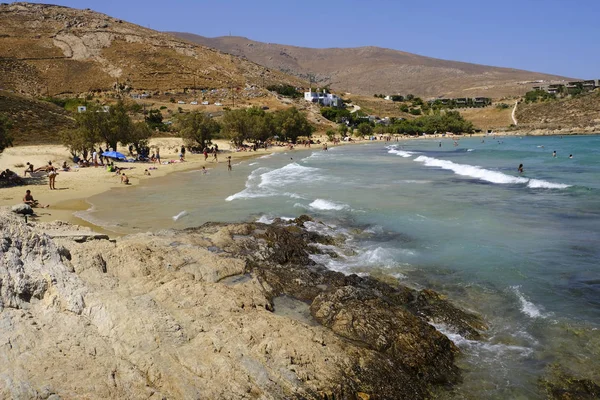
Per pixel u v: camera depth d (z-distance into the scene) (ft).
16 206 73.46
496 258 54.08
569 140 349.61
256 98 490.08
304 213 77.71
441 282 47.09
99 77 479.82
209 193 100.78
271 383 25.89
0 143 119.55
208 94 484.33
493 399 28.63
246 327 30.71
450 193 98.68
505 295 43.75
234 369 26.11
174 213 79.10
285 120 333.62
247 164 174.60
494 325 38.09
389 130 467.93
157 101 443.32
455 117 503.20
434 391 29.45
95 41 549.13
